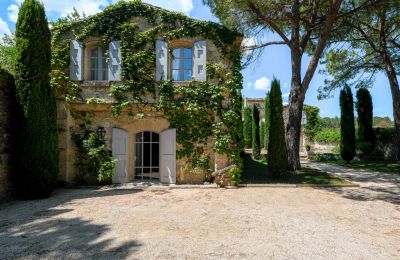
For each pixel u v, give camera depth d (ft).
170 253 11.70
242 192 25.52
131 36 30.01
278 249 12.21
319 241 13.25
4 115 22.48
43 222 16.16
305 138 78.48
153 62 29.99
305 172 35.32
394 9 38.45
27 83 23.00
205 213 18.15
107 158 29.55
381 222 16.51
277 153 31.83
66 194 24.80
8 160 22.72
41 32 23.90
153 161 32.65
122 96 29.48
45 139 23.36
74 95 29.37
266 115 71.97
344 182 29.73
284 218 17.10
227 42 30.07
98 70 31.12
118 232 14.35
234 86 29.45
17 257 11.32
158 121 30.17
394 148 53.47
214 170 29.48
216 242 12.98
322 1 36.29
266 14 34.01
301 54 37.99
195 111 29.43
